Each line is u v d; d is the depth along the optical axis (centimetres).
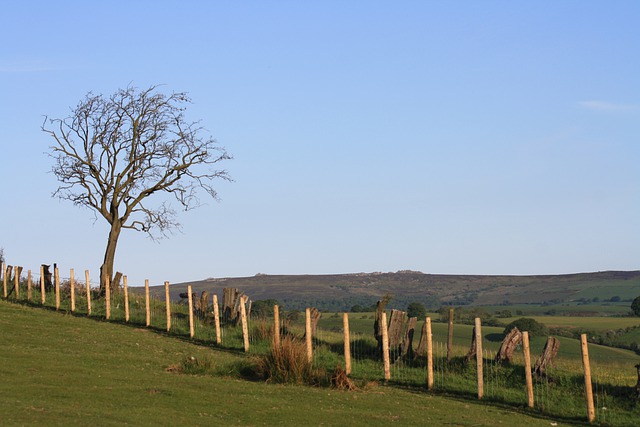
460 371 2772
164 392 2038
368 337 3269
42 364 2286
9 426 1486
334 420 1900
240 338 3319
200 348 3133
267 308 6769
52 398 1823
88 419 1619
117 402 1856
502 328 6975
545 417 2300
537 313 11781
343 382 2455
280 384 2395
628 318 9212
